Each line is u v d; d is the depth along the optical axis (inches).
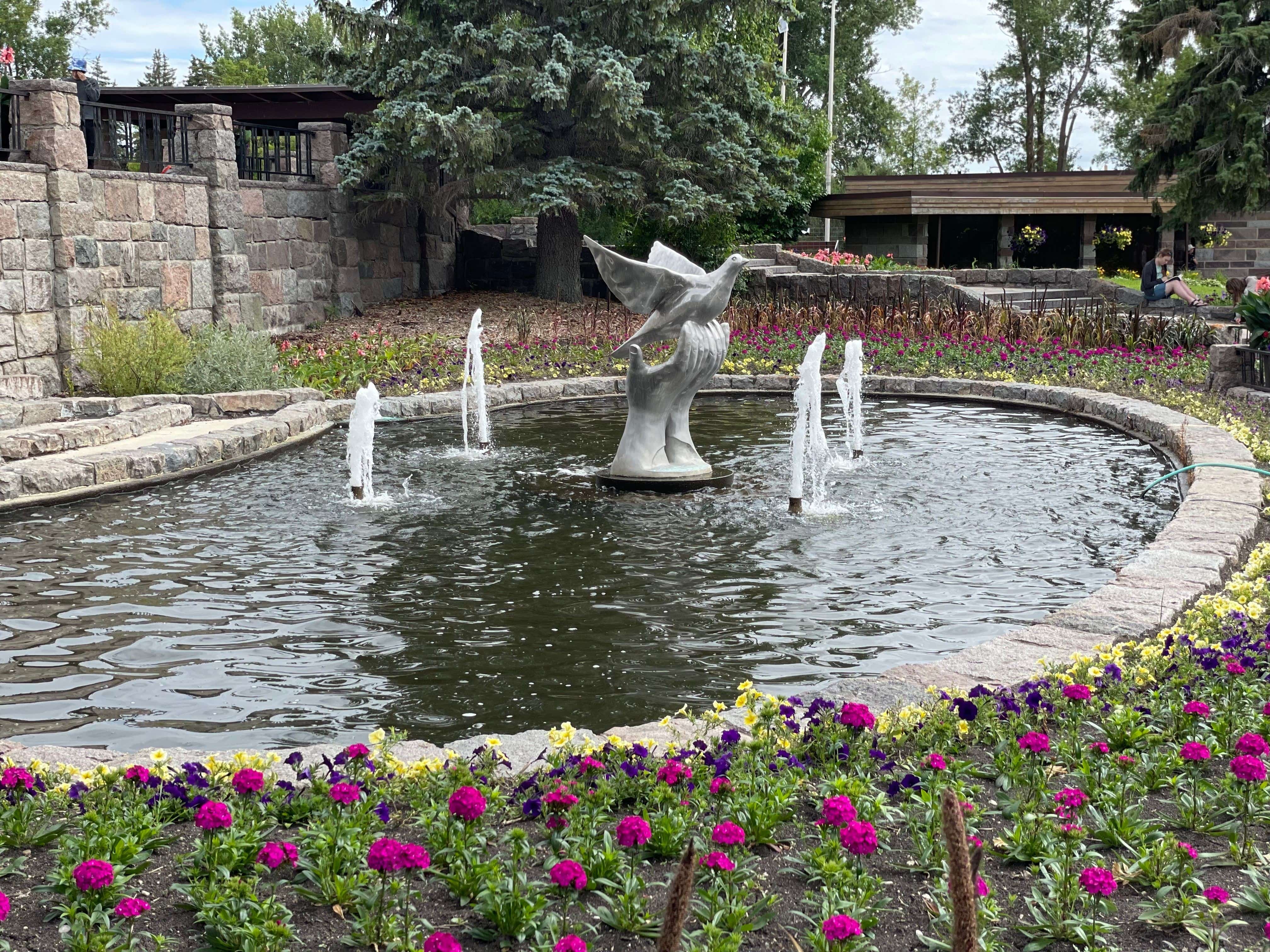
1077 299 922.1
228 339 562.6
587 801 147.1
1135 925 124.6
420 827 144.8
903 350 701.9
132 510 358.6
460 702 213.2
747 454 462.0
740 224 1133.7
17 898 126.8
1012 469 425.7
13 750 169.3
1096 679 190.5
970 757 167.6
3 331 502.6
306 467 430.6
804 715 179.5
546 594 276.5
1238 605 222.4
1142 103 2078.0
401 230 904.3
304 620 257.3
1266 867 135.5
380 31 820.6
